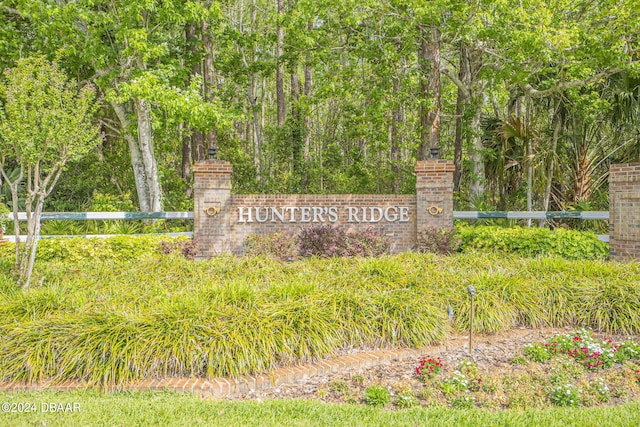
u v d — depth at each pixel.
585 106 13.82
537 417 4.29
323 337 5.76
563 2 12.30
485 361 5.76
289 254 10.62
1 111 6.65
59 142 6.82
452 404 4.71
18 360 5.04
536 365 5.59
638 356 5.76
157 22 13.49
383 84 14.61
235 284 6.61
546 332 6.68
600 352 5.68
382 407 4.66
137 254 10.30
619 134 15.51
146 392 4.82
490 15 12.15
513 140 15.34
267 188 20.05
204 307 5.82
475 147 15.99
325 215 11.61
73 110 6.98
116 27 12.25
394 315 6.22
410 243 11.77
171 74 13.23
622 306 6.76
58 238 10.24
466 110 16.08
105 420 4.07
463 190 17.31
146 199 15.24
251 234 11.34
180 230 15.08
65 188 18.44
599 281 7.45
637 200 9.54
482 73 15.32
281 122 22.61
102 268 8.29
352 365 5.58
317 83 18.38
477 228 11.23
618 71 12.27
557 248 9.89
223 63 18.39
